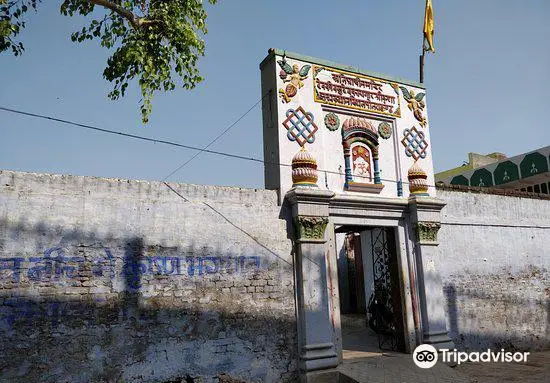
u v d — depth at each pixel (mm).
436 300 10984
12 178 7547
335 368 9320
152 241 8391
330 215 10297
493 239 12797
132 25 8633
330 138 10742
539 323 13070
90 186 8102
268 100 10508
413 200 11070
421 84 12445
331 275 9984
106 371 7625
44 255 7523
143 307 8094
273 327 9148
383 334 12078
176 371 8125
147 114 8750
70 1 8500
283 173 9906
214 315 8641
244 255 9156
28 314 7266
